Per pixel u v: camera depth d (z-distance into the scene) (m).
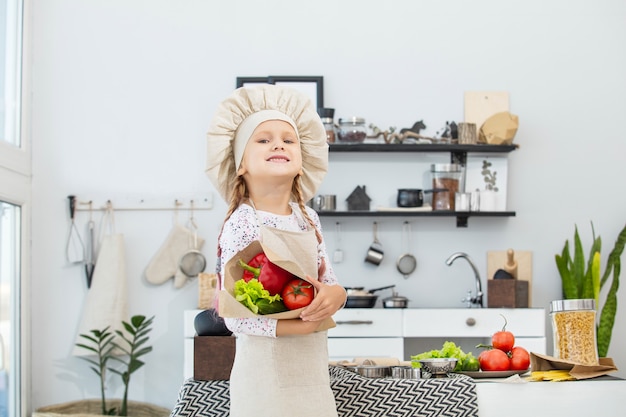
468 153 5.14
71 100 5.09
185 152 5.10
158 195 5.07
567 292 4.90
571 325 3.01
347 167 5.14
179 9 5.15
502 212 4.97
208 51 5.14
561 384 2.68
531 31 5.23
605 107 5.21
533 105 5.20
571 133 5.20
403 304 4.81
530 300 5.05
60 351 4.97
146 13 5.15
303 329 2.06
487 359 2.89
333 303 2.04
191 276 5.02
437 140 5.01
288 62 5.15
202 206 5.07
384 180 5.15
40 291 4.99
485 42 5.20
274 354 2.11
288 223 2.22
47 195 5.04
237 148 2.25
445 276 5.12
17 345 4.78
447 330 4.66
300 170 2.25
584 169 5.20
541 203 5.17
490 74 5.20
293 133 2.24
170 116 5.11
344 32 5.18
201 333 2.67
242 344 2.17
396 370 2.73
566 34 5.23
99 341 4.70
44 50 5.11
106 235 4.99
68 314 4.99
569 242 5.16
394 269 5.11
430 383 2.60
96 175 5.07
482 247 5.14
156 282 4.99
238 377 2.14
